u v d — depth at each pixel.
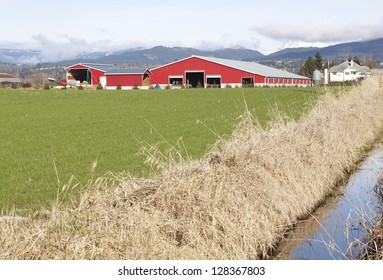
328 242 9.88
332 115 17.19
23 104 40.62
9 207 10.30
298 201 11.51
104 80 86.00
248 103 39.25
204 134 21.28
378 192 12.96
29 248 6.75
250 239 9.12
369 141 19.77
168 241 7.91
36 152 17.22
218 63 81.44
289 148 12.56
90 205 8.21
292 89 58.69
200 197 8.91
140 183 9.13
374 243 8.88
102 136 21.19
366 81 36.53
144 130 23.09
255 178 10.45
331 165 14.42
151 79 86.31
